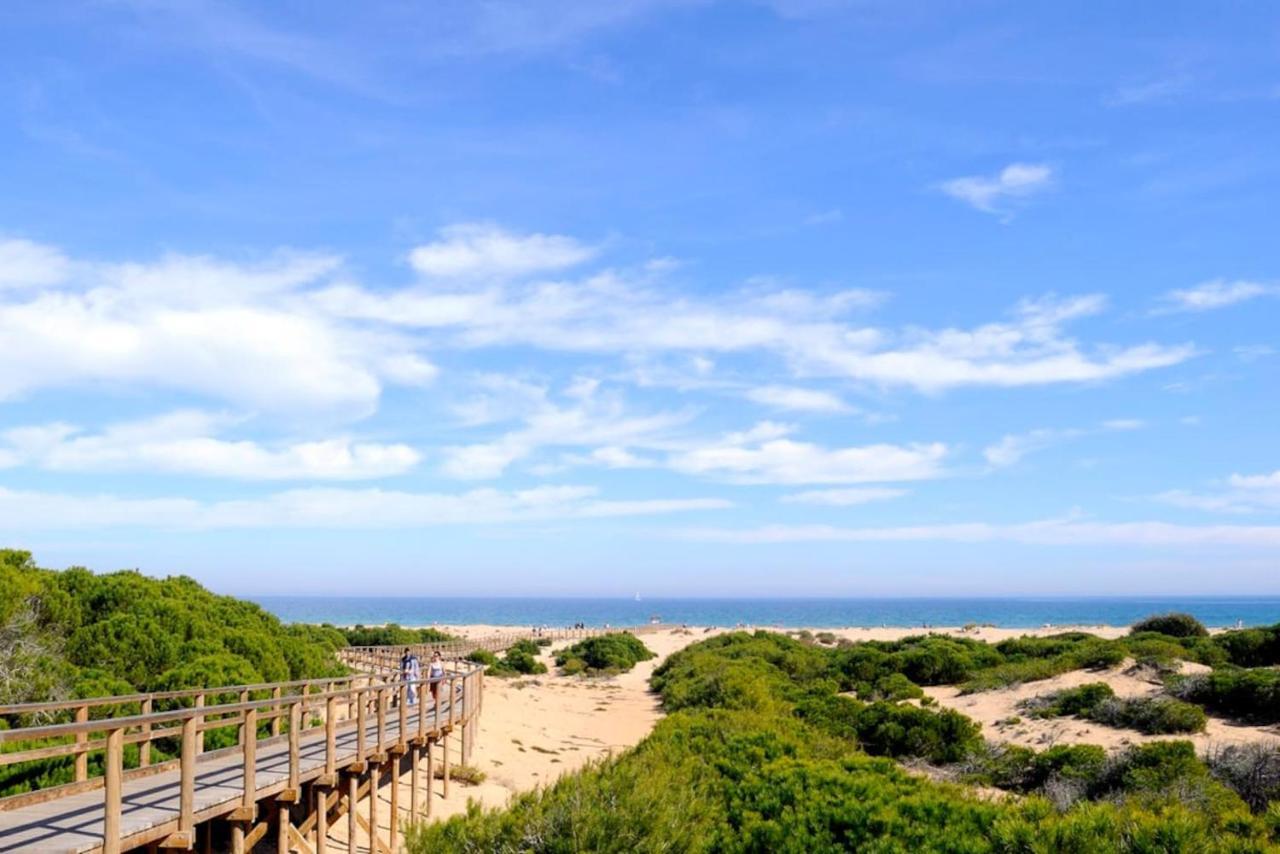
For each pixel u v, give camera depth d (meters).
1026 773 19.30
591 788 11.03
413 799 15.75
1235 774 16.34
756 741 16.56
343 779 14.41
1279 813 10.58
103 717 14.80
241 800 10.36
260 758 13.61
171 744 15.11
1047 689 28.09
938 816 10.42
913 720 22.88
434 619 192.12
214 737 15.44
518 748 25.27
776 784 11.95
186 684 17.58
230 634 22.34
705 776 13.70
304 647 26.94
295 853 13.06
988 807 10.47
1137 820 9.59
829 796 11.04
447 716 19.53
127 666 19.67
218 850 12.32
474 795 18.92
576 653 60.47
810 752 16.59
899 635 80.38
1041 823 9.45
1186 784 15.62
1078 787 17.12
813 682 35.53
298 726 11.41
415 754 15.97
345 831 15.16
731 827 11.04
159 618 21.56
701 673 38.84
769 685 33.19
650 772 12.99
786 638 59.47
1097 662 30.06
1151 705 22.16
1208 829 10.32
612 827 9.97
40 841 8.21
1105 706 23.22
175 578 28.72
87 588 22.95
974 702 28.84
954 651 36.75
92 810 9.61
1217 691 22.77
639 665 60.56
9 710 9.61
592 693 41.94
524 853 9.77
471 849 9.88
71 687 16.59
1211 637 35.66
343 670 30.36
